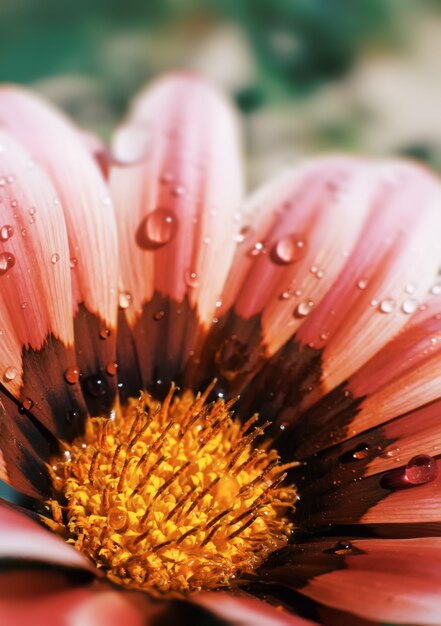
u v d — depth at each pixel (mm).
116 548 97
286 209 119
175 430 107
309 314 114
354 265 116
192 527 100
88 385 106
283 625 84
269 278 116
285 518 104
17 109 113
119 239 113
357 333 113
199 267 113
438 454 105
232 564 99
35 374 101
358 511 104
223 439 108
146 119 120
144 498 101
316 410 111
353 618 92
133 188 115
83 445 103
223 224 115
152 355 111
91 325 107
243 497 103
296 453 110
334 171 122
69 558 85
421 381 109
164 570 97
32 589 82
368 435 108
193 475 104
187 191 116
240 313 114
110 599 84
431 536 100
